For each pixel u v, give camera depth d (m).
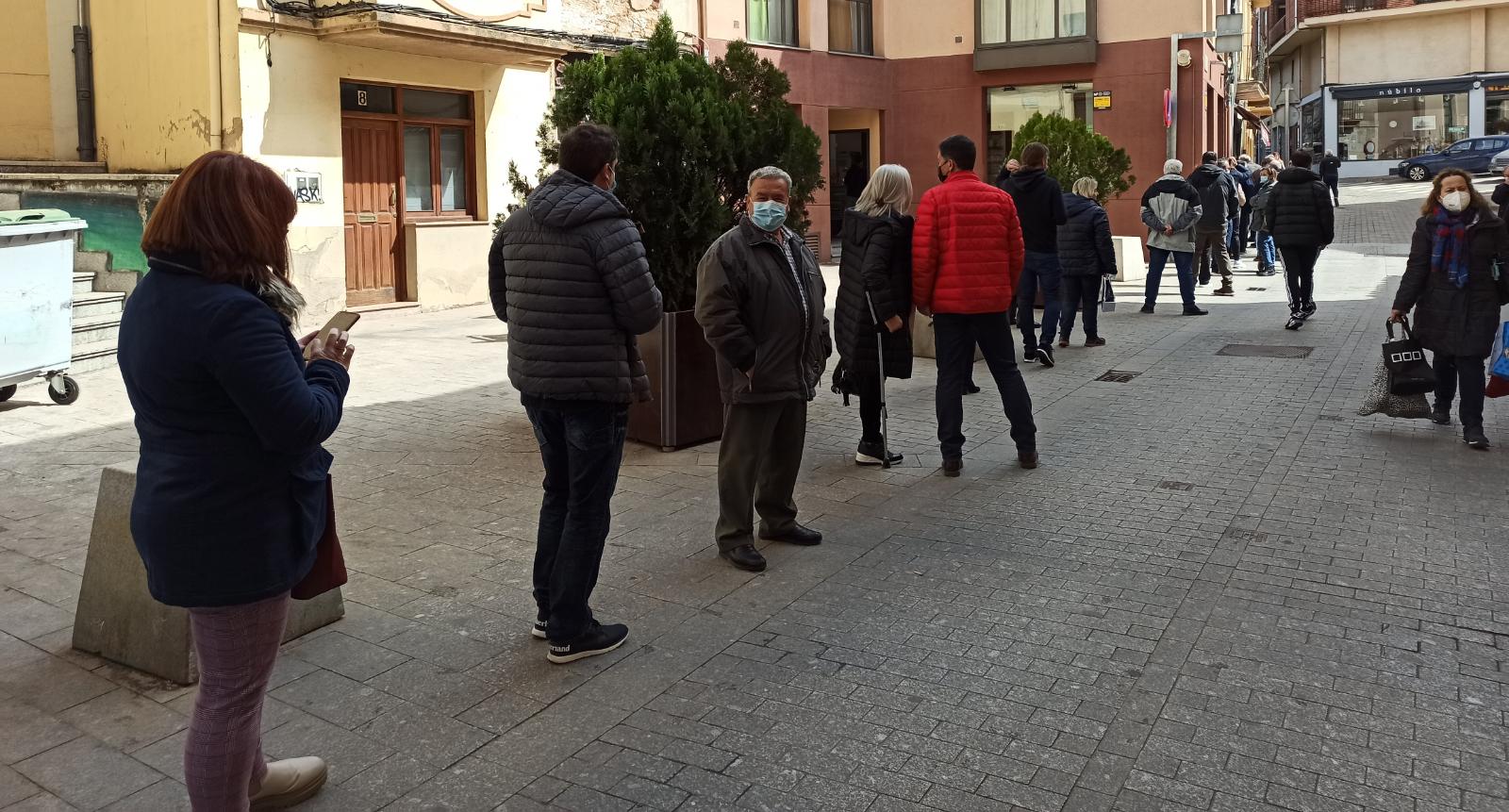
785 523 5.39
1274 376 9.39
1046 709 3.70
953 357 6.56
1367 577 4.87
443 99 14.77
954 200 6.41
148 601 4.01
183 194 2.52
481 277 15.23
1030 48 21.97
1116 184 15.42
